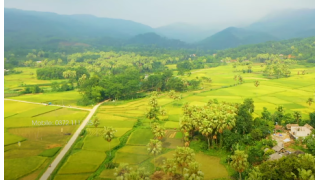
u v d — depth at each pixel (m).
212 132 90.19
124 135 103.31
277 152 78.88
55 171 75.00
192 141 96.38
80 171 74.75
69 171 74.75
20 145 92.12
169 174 67.12
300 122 104.81
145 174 66.69
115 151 88.69
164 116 128.50
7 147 90.50
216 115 89.75
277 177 59.72
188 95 175.88
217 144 90.56
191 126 93.44
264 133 92.38
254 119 105.12
